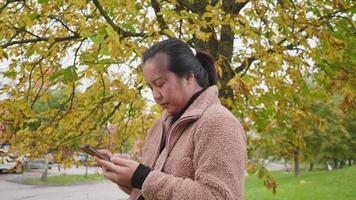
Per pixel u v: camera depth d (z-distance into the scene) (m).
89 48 4.00
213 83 2.10
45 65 4.68
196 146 1.79
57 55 4.62
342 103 4.86
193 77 1.95
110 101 4.97
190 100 1.96
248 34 4.01
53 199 18.86
